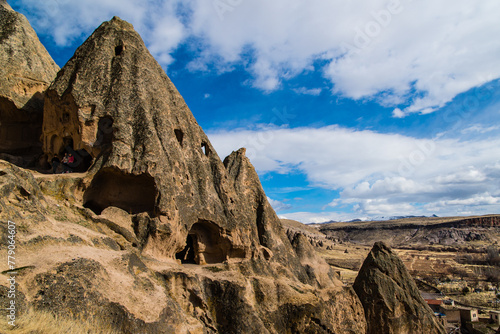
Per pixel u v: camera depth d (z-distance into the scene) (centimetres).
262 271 2938
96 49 2959
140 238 2425
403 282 3262
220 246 2923
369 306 3138
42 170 2995
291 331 2556
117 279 1755
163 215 2492
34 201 1823
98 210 2609
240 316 2380
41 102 3541
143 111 2750
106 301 1605
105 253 1856
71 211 2248
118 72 2864
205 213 2827
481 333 5409
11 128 3456
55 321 1347
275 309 2589
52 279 1482
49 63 3875
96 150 2631
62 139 2877
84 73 2825
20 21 3697
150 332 1666
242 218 3072
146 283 1914
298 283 2992
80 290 1537
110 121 2692
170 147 2770
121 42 3061
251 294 2564
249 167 3706
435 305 6638
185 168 2830
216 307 2433
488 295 8188
